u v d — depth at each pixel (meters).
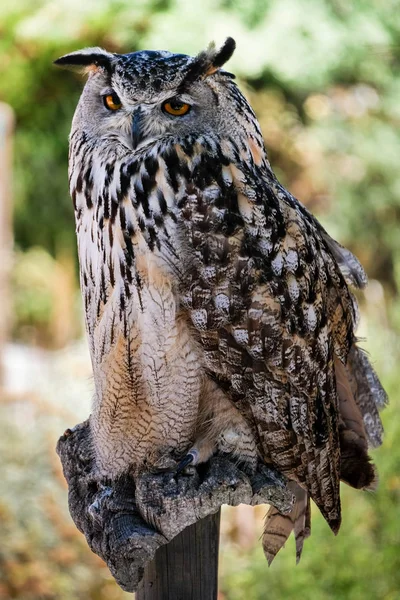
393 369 14.09
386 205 29.28
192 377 6.64
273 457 6.85
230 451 6.84
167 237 6.35
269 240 6.51
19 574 14.59
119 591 14.89
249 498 6.56
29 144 28.89
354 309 7.58
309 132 28.48
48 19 26.31
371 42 27.27
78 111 6.90
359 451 7.41
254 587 12.71
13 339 27.69
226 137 6.59
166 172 6.39
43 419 17.84
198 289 6.39
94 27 25.86
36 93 28.34
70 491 7.45
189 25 24.69
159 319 6.45
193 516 6.43
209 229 6.36
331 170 28.95
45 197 29.47
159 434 6.89
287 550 12.56
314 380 6.80
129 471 7.18
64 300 28.11
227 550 14.70
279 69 25.64
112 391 6.84
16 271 27.73
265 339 6.54
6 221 21.16
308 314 6.70
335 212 28.97
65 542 15.45
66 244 29.86
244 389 6.63
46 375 20.25
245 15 25.36
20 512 15.59
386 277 29.92
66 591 14.67
